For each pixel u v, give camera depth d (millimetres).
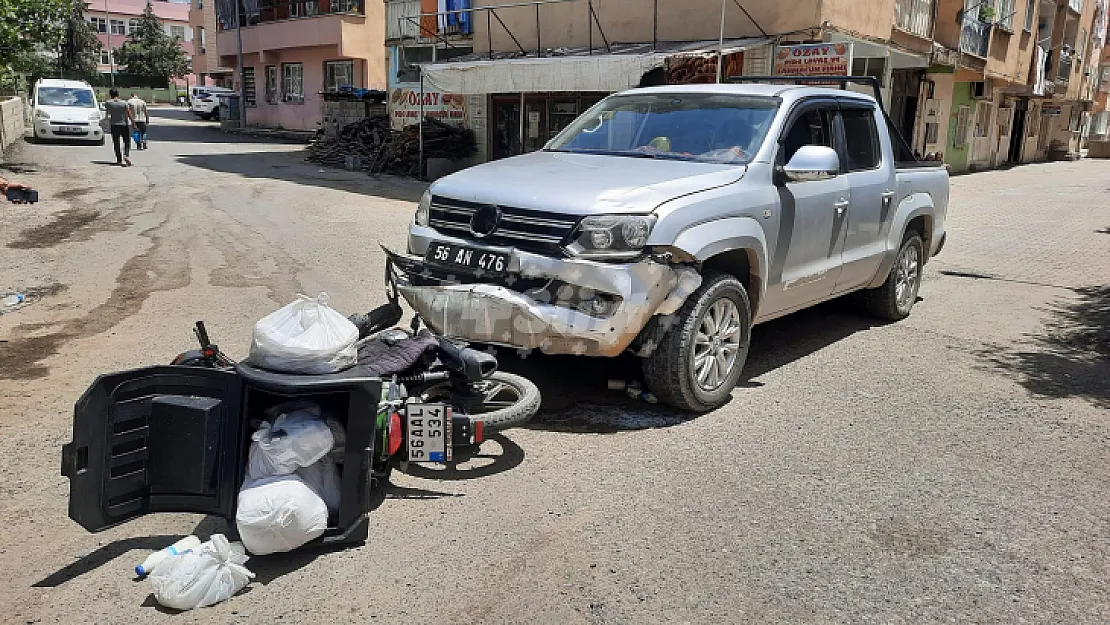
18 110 25422
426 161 19250
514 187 4691
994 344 6664
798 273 5555
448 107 21188
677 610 3051
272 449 3271
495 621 2979
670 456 4375
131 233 10758
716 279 4793
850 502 3893
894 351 6398
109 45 74250
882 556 3436
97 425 3135
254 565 3330
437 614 3018
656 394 4852
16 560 3336
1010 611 3074
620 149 5723
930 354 6336
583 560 3373
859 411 5070
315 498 3330
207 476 3305
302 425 3344
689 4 15953
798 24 14477
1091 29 38562
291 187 16156
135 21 73438
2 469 4105
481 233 4617
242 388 3320
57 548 3434
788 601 3115
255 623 2953
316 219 12266
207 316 6922
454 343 4211
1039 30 32281
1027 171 28578
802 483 4082
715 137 5465
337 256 9516
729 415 4977
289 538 3252
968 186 21516
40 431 4562
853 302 7508
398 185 17406
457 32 21484
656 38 16609
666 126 5711
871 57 18047
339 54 29891
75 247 9797
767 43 14328
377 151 20266
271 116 35562
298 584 3197
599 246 4301
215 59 48375
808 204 5484
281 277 8391
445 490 3984
